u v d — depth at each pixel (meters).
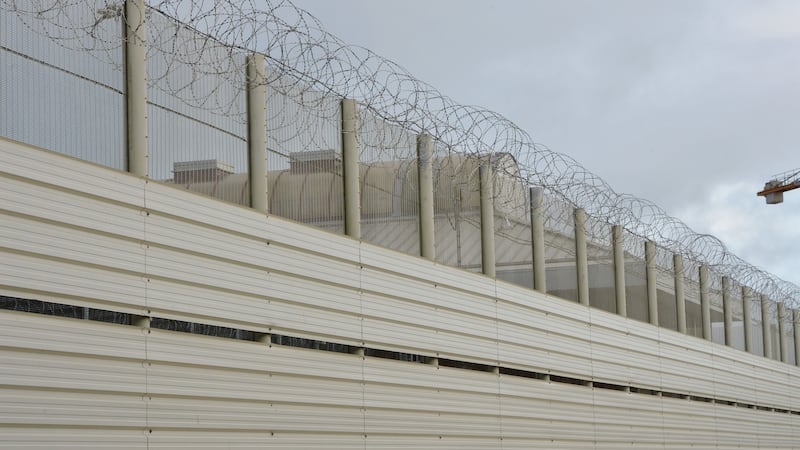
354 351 12.21
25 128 8.49
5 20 8.38
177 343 9.71
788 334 28.80
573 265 17.73
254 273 10.73
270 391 10.80
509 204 16.00
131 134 9.54
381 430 12.45
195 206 10.05
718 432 23.27
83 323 8.80
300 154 11.75
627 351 19.28
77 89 9.02
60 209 8.66
